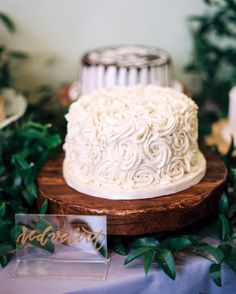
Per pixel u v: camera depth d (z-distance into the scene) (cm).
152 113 70
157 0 116
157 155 69
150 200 69
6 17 110
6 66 114
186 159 72
